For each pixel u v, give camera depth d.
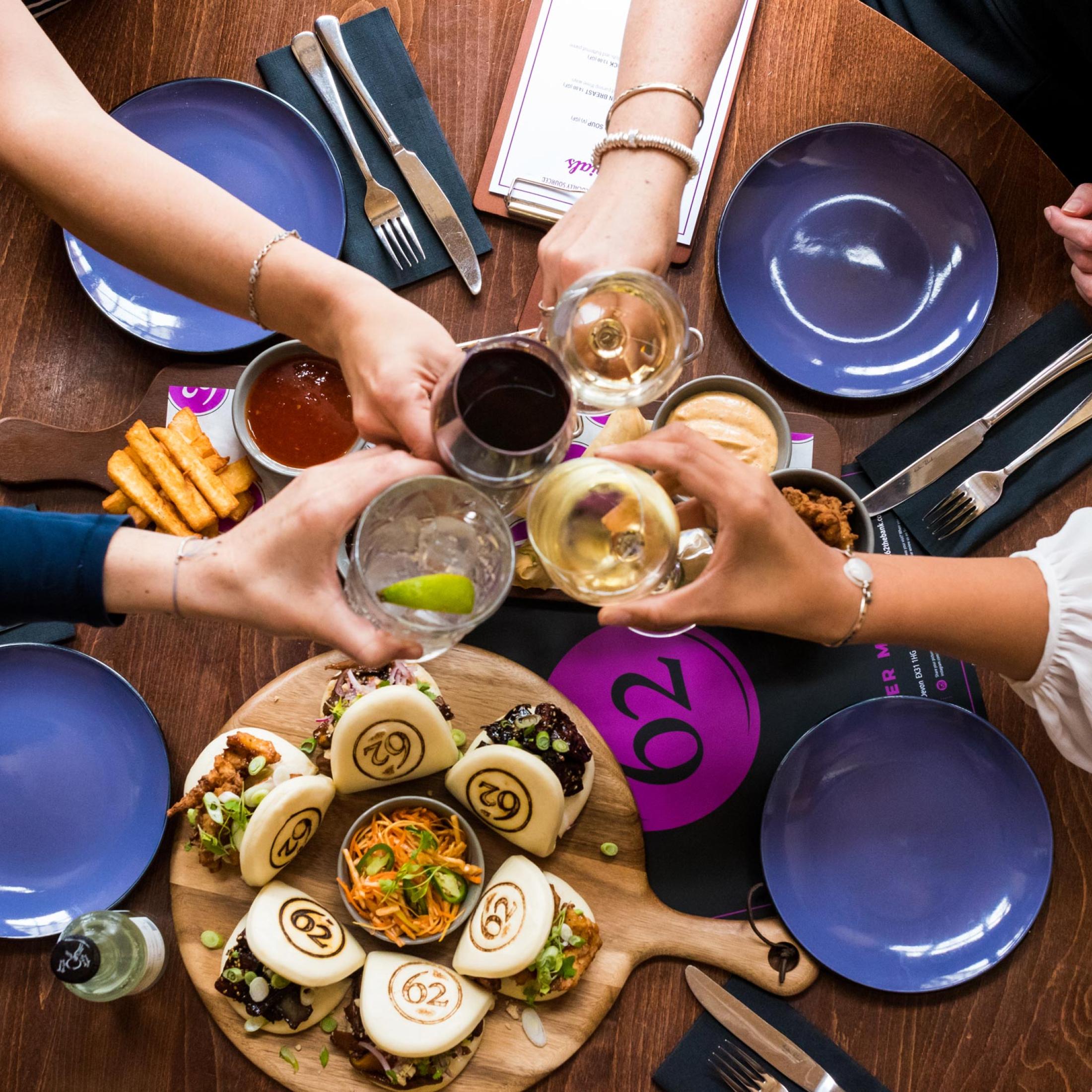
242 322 1.77
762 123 1.88
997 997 1.67
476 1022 1.55
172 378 1.76
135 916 1.62
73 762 1.68
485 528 1.14
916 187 1.84
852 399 1.82
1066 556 1.55
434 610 1.03
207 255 1.37
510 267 1.83
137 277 1.77
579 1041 1.61
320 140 1.77
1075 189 1.83
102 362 1.79
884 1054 1.65
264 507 1.30
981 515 1.77
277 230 1.38
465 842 1.62
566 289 1.47
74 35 1.83
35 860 1.66
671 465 1.26
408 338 1.30
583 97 1.85
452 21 1.87
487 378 1.11
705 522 1.48
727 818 1.73
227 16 1.85
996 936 1.67
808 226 1.86
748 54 1.89
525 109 1.84
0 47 1.42
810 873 1.71
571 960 1.60
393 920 1.56
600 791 1.70
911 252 1.85
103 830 1.67
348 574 1.31
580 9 1.86
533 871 1.60
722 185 1.87
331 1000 1.59
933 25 2.26
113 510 1.70
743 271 1.84
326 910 1.64
